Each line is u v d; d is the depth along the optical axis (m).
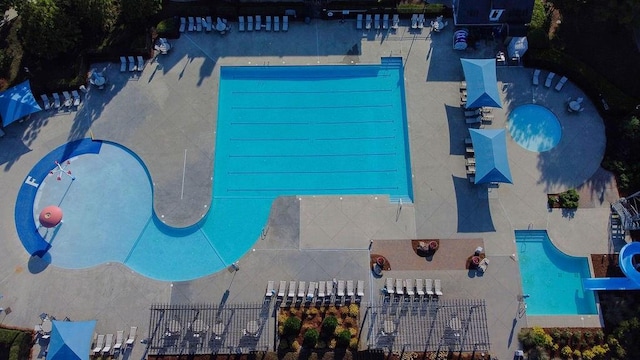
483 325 40.28
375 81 49.56
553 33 50.09
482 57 49.91
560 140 46.94
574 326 41.16
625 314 40.97
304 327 40.91
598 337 40.47
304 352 40.06
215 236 44.34
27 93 45.81
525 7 47.56
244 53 50.00
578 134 47.03
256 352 40.12
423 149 46.62
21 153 46.66
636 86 48.03
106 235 44.31
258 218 44.94
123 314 41.66
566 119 47.53
